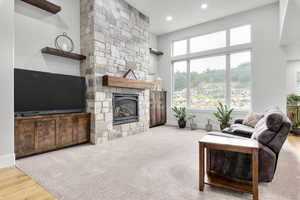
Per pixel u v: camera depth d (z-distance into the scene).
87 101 3.50
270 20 4.19
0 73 2.19
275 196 1.53
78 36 3.60
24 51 2.83
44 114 2.87
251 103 4.47
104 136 3.54
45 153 2.79
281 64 4.10
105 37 3.61
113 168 2.18
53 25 3.21
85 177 1.92
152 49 5.64
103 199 1.49
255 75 4.40
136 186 1.72
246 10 4.48
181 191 1.63
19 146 2.49
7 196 1.52
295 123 4.20
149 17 4.90
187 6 4.28
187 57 5.57
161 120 5.74
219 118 4.57
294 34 3.47
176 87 5.93
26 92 2.66
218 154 1.89
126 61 4.15
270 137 1.73
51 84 2.98
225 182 1.69
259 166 1.70
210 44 5.20
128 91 4.18
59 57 3.31
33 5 2.93
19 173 2.02
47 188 1.67
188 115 5.41
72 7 3.50
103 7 3.58
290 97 4.56
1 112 2.19
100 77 3.48
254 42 4.40
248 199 1.50
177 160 2.47
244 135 2.66
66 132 3.06
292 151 2.87
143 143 3.43
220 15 4.74
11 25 2.29
